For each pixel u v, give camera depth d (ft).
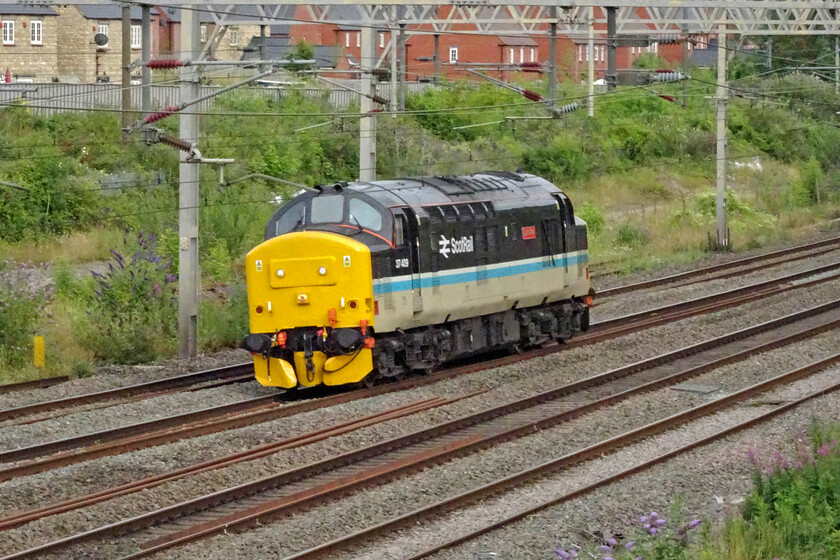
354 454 104.63
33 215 243.81
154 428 115.96
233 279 203.31
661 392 136.36
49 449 106.83
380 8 170.91
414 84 372.17
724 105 284.20
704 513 90.12
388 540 82.74
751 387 133.80
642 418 122.62
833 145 456.04
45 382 140.05
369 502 91.09
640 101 435.12
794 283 230.48
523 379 143.84
